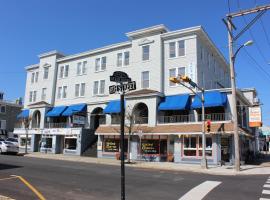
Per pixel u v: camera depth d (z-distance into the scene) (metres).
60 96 48.28
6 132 65.38
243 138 37.38
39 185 13.73
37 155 38.41
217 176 19.47
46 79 50.62
